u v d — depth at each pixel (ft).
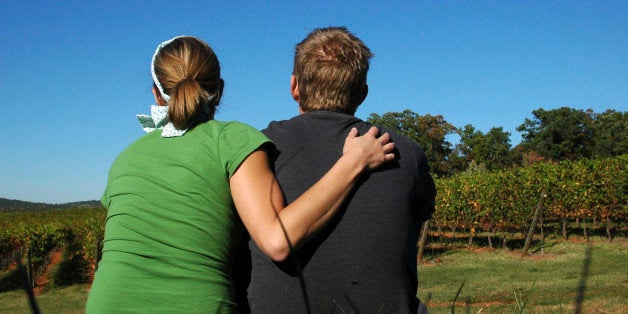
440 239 76.69
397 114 233.35
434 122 231.71
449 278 49.19
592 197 65.57
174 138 5.13
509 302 31.78
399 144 5.38
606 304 27.94
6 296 55.16
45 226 107.86
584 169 68.03
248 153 4.85
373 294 4.83
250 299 5.07
